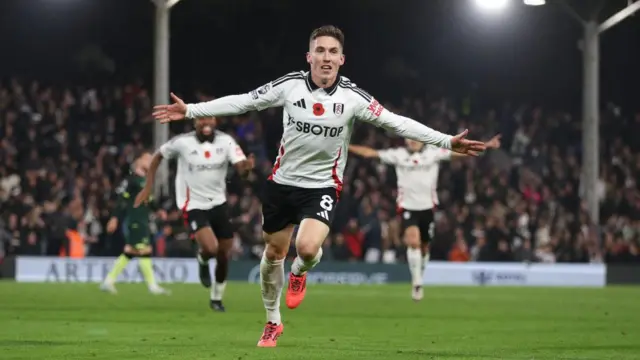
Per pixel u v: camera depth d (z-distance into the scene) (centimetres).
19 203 5212
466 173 6209
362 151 3628
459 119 7144
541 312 3138
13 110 6084
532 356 1777
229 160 2961
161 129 5375
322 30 1741
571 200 6291
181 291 4116
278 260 1833
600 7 6072
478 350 1886
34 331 2189
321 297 3888
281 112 6612
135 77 7156
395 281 5444
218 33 7425
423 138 1744
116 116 6322
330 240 5562
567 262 5759
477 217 5778
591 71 6056
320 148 1762
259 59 7444
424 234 3669
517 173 6400
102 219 5259
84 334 2127
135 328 2311
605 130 7138
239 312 2900
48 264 5016
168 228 5075
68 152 5928
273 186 1808
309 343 1970
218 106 1728
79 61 7169
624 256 6003
